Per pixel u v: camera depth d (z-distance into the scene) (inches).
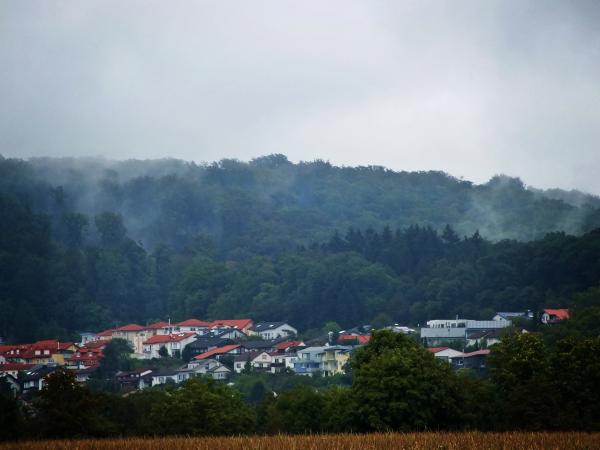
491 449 4461.1
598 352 6225.4
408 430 5831.7
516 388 5974.4
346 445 4658.0
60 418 6151.6
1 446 5162.4
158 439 5477.4
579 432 5315.0
